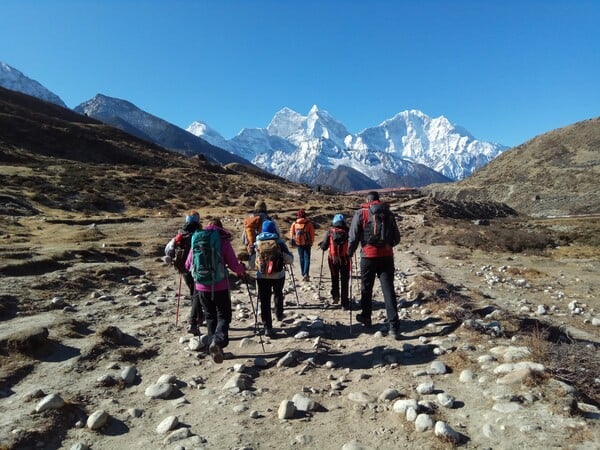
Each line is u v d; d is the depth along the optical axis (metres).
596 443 3.88
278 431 4.61
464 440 4.22
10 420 4.62
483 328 7.42
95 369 6.21
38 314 8.50
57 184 37.47
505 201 157.00
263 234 8.18
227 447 4.29
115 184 42.62
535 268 18.83
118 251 15.95
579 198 138.00
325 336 7.94
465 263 19.56
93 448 4.32
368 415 4.88
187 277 8.02
